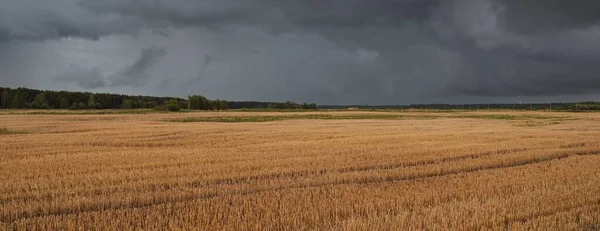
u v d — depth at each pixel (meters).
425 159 15.72
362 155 16.95
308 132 31.27
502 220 7.49
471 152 17.73
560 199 8.84
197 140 24.92
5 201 9.32
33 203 8.77
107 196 9.62
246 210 8.09
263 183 11.29
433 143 22.00
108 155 17.09
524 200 8.80
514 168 13.57
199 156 16.75
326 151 18.39
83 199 9.02
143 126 39.12
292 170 13.16
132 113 79.12
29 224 7.54
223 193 10.18
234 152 18.19
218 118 60.16
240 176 12.22
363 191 9.93
